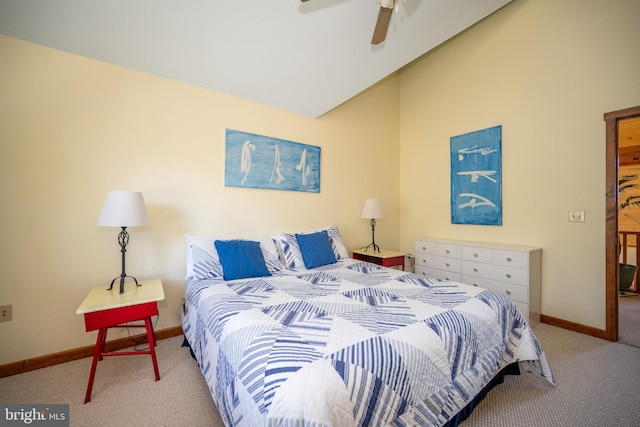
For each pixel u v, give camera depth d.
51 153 1.92
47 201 1.91
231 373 1.14
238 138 2.72
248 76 2.36
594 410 1.48
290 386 0.87
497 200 3.05
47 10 1.57
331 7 1.66
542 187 2.71
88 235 2.05
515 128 2.91
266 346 1.08
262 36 1.87
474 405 1.40
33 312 1.88
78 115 2.01
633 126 3.54
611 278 2.29
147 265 2.28
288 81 2.46
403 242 4.17
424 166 3.87
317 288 1.91
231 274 2.17
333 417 0.85
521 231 2.87
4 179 1.79
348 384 0.93
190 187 2.47
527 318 2.48
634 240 4.20
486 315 1.50
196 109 2.50
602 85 2.34
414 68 4.00
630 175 4.29
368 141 3.84
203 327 1.63
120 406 1.53
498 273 2.69
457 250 3.05
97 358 1.60
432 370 1.17
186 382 1.75
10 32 1.76
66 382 1.74
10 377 1.78
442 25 1.95
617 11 2.26
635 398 1.57
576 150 2.49
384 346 1.09
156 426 1.40
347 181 3.61
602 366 1.90
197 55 2.05
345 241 3.61
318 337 1.14
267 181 2.90
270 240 2.69
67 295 1.99
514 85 2.91
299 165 3.14
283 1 1.58
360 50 2.08
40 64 1.89
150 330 1.75
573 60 2.50
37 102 1.88
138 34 1.80
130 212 1.81
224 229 2.65
